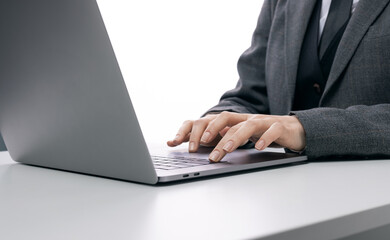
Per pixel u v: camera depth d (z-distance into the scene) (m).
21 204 0.42
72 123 0.55
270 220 0.34
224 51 3.55
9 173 0.64
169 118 3.47
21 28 0.53
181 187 0.50
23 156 0.72
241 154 0.74
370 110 0.77
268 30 1.36
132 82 3.33
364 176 0.56
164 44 3.39
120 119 0.48
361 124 0.73
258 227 0.32
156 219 0.35
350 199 0.42
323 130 0.71
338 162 0.71
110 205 0.41
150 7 3.32
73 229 0.33
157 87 3.41
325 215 0.35
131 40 3.28
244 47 3.59
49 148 0.64
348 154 0.72
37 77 0.55
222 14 3.52
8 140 0.72
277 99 1.23
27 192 0.48
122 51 3.26
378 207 0.39
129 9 3.26
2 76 0.62
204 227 0.33
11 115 0.66
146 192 0.47
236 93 1.30
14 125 0.67
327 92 1.04
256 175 0.58
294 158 0.69
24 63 0.56
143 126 3.42
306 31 1.20
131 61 3.30
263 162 0.63
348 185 0.49
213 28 3.51
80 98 0.51
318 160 0.74
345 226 0.36
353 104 0.99
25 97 0.60
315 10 1.19
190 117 3.52
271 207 0.39
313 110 0.76
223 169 0.57
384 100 0.96
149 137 3.44
